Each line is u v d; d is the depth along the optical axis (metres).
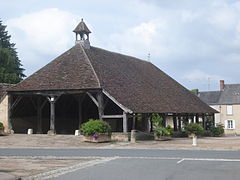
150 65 41.62
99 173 11.59
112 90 26.33
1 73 48.81
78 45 30.59
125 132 25.16
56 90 27.06
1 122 28.88
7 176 10.73
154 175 11.03
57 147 21.64
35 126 32.78
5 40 64.31
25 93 28.11
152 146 21.70
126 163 13.96
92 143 23.36
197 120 39.94
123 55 36.69
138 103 26.97
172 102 32.94
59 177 10.93
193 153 17.61
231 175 10.98
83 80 26.77
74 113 34.53
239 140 27.97
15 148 21.08
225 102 60.62
